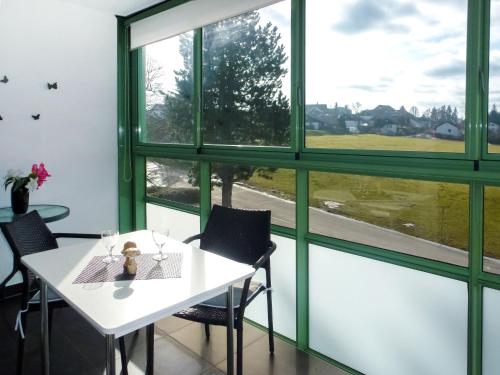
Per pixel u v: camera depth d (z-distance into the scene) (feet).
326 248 7.98
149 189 12.95
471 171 5.85
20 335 6.91
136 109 12.78
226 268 6.08
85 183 12.36
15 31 10.63
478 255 6.02
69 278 5.64
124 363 7.32
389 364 7.21
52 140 11.56
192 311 6.61
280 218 8.81
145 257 6.56
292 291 8.61
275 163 8.40
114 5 11.54
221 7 9.36
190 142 10.86
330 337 8.07
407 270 6.84
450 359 6.45
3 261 10.86
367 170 6.96
